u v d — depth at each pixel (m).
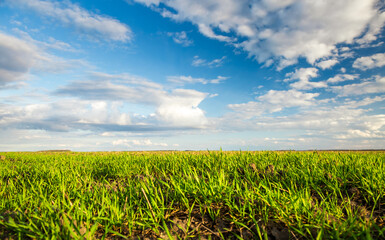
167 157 5.73
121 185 3.21
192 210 2.40
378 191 2.71
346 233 1.83
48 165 5.65
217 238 1.96
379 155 5.63
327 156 5.19
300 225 1.96
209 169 4.19
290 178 3.36
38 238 1.81
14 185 3.70
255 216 2.23
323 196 2.67
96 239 1.92
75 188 3.05
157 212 2.23
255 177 3.49
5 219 2.25
